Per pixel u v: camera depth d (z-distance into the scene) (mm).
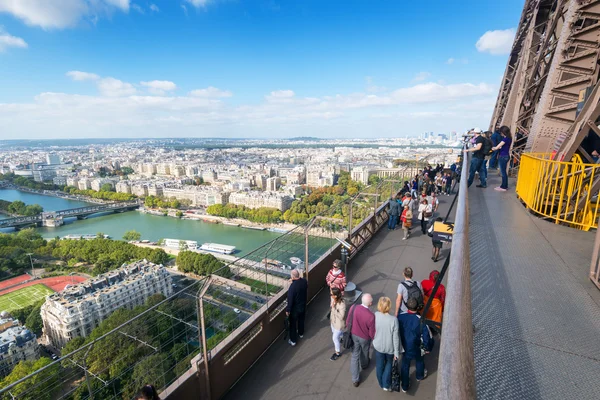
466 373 1429
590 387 2709
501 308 3965
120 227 107375
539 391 2703
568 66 10172
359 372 5844
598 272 4312
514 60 25859
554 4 15047
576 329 3496
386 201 15914
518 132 16375
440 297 6410
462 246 2836
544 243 6055
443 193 20000
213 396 5688
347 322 6238
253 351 6680
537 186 8195
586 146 8344
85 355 4379
